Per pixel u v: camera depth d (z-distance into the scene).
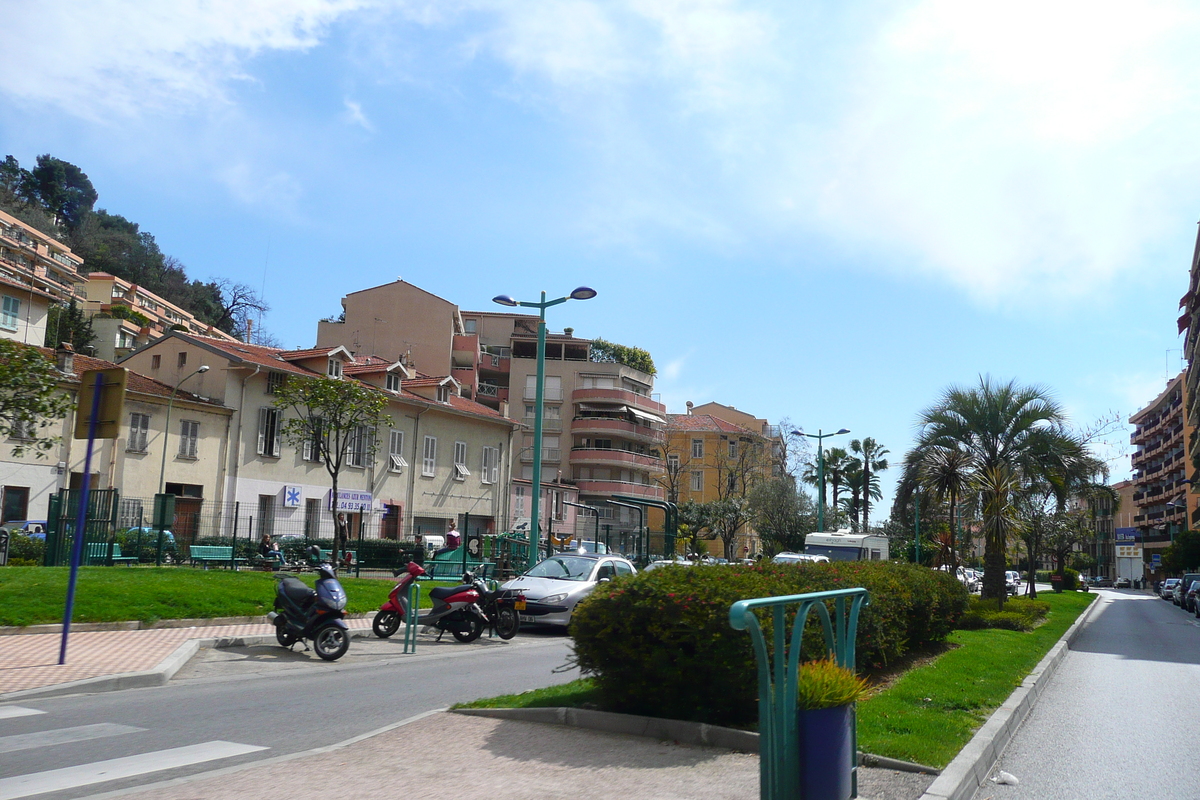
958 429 24.86
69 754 6.44
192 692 9.48
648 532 36.50
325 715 8.21
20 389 15.13
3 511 27.89
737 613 4.25
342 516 29.30
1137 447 109.19
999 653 13.91
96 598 14.09
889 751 6.43
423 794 5.33
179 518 31.59
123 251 88.25
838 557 34.72
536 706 7.85
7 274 55.00
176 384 35.31
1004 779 6.54
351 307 59.59
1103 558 118.00
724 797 5.37
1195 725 9.10
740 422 87.31
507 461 49.44
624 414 70.31
